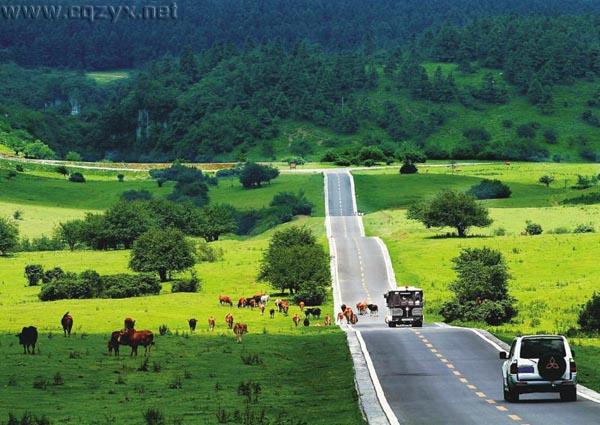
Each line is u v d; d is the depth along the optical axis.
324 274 146.12
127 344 72.19
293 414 46.22
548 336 47.91
